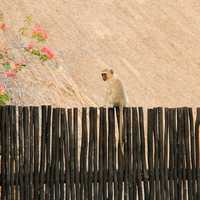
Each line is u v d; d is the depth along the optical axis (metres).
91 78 101.50
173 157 49.62
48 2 118.44
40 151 48.12
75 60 105.62
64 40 110.25
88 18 119.44
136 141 48.97
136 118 49.03
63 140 48.12
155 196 49.25
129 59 112.94
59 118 48.16
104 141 48.50
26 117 47.66
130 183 48.88
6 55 68.94
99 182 48.38
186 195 49.81
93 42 113.38
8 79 78.44
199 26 127.69
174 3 132.25
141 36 120.31
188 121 49.94
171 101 104.69
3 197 47.41
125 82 106.44
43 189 47.81
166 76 111.31
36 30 54.84
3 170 47.41
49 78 88.12
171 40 121.62
